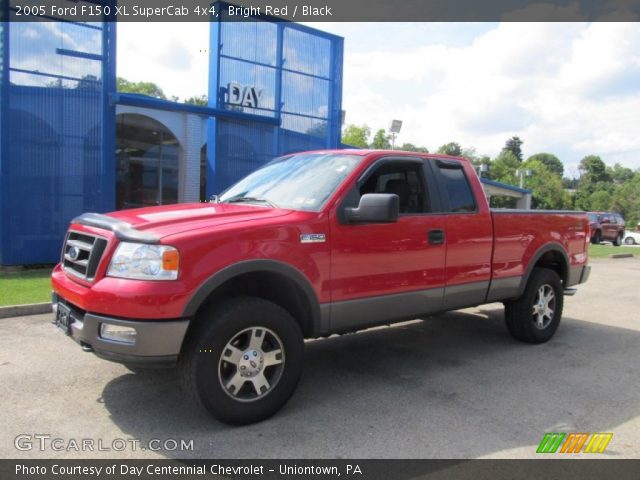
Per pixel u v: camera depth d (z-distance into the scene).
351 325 4.43
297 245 4.00
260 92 14.18
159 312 3.42
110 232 3.71
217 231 3.68
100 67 11.47
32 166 10.82
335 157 4.91
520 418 4.08
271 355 3.90
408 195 4.96
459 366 5.35
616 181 124.94
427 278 4.92
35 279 9.41
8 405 4.08
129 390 4.41
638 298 10.04
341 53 15.59
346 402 4.31
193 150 18.77
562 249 6.45
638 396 4.62
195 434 3.67
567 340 6.57
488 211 5.52
